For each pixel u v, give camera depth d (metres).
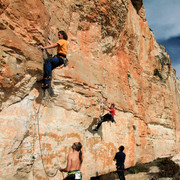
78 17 10.34
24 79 5.79
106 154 10.12
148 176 11.91
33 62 5.95
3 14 5.26
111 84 12.23
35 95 6.46
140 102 16.06
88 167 8.59
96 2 11.20
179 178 11.71
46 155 6.51
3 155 4.98
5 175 4.92
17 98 5.71
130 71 15.52
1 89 5.08
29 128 6.03
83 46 10.53
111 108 9.73
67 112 7.93
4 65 5.03
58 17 8.38
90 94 9.41
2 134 5.08
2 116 5.21
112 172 10.41
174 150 23.12
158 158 18.28
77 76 8.97
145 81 19.34
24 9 5.80
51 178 6.48
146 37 21.19
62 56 6.01
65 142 7.43
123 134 12.32
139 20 19.62
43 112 6.94
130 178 11.07
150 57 21.69
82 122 8.62
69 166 4.89
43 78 6.44
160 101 21.55
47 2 7.66
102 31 12.17
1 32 5.04
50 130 6.91
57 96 7.55
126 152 12.18
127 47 16.00
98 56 11.17
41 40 6.22
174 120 26.66
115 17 12.79
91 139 9.38
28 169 5.68
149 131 18.09
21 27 5.79
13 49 5.31
